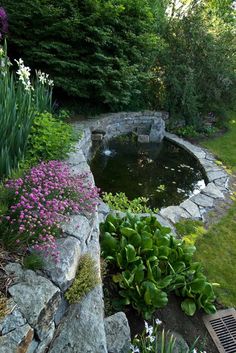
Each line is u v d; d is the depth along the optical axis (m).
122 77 5.32
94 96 5.66
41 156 2.82
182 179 5.00
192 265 2.62
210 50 6.89
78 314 1.64
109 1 4.66
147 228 2.83
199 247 3.25
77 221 1.97
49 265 1.57
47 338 1.45
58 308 1.55
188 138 6.61
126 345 1.86
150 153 5.93
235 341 2.25
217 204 4.14
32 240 1.64
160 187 4.64
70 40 4.99
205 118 7.43
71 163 2.98
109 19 5.02
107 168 5.09
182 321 2.33
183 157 5.87
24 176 2.12
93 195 2.24
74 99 5.68
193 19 6.79
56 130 3.09
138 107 6.75
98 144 5.25
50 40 4.93
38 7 4.48
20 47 5.04
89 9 4.84
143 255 2.57
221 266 3.01
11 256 1.57
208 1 9.53
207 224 3.68
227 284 2.78
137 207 3.89
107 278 2.44
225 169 5.23
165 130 6.84
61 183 2.07
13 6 4.63
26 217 1.62
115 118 6.00
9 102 2.49
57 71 5.14
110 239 2.52
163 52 6.75
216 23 7.68
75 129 4.59
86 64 5.12
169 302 2.44
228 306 2.55
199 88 7.23
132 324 2.20
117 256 2.43
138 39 5.45
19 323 1.25
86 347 1.50
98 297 1.77
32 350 1.33
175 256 2.66
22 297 1.36
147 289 2.22
